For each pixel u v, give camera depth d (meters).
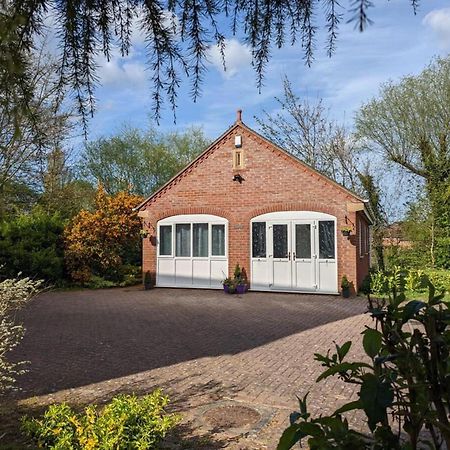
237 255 16.50
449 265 19.97
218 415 4.72
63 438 3.19
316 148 26.36
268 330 9.53
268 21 2.20
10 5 1.80
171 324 10.36
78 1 2.08
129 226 19.92
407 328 1.48
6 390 5.54
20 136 1.91
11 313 9.28
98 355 7.46
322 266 15.37
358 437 1.42
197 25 2.23
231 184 16.66
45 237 18.94
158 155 31.70
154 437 3.46
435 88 20.98
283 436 1.46
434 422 1.31
